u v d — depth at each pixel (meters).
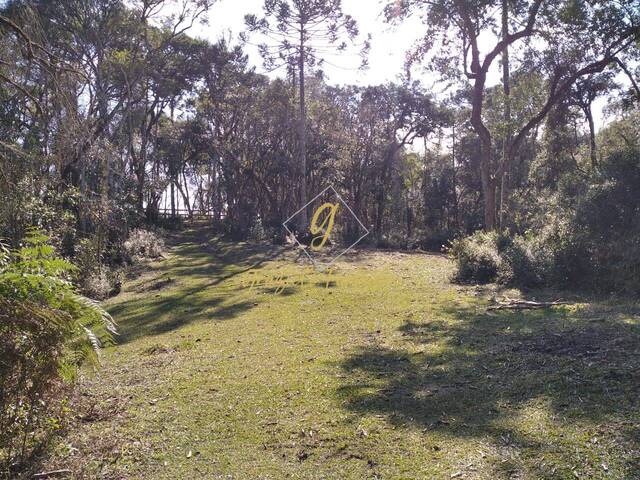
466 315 9.87
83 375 6.72
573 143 29.05
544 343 6.96
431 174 47.25
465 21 18.88
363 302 12.27
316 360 7.29
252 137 42.59
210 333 9.78
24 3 7.30
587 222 12.05
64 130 8.48
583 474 3.65
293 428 4.89
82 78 8.06
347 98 41.84
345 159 39.69
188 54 38.47
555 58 18.94
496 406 5.03
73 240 17.06
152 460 4.32
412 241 33.75
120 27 24.52
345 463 4.16
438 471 3.92
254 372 6.80
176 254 26.91
